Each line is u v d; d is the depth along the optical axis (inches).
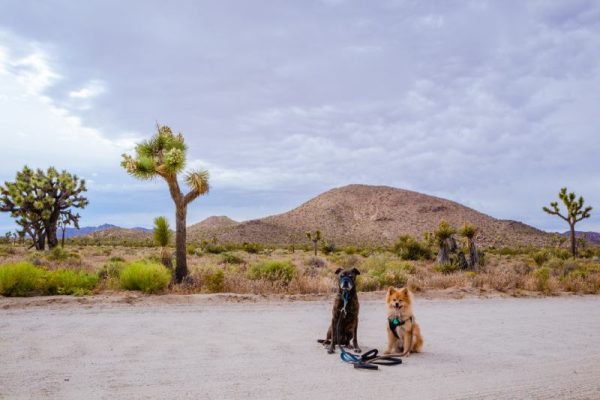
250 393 218.8
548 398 222.8
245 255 2116.1
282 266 753.6
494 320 463.8
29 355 278.5
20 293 538.6
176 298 545.0
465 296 671.1
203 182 704.4
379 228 7106.3
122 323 388.8
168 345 313.3
